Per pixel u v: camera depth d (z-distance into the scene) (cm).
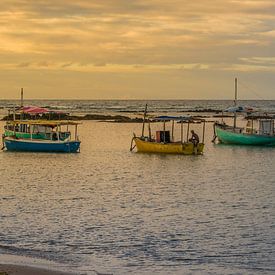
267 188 4194
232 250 2431
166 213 3206
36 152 6706
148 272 2116
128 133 10325
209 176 4878
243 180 4638
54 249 2406
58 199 3631
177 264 2227
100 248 2441
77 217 3067
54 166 5491
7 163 5688
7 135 7188
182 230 2788
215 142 8294
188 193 3941
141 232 2736
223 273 2112
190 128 11856
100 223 2923
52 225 2859
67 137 7081
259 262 2258
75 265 2175
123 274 2081
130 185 4312
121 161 5966
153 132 10369
